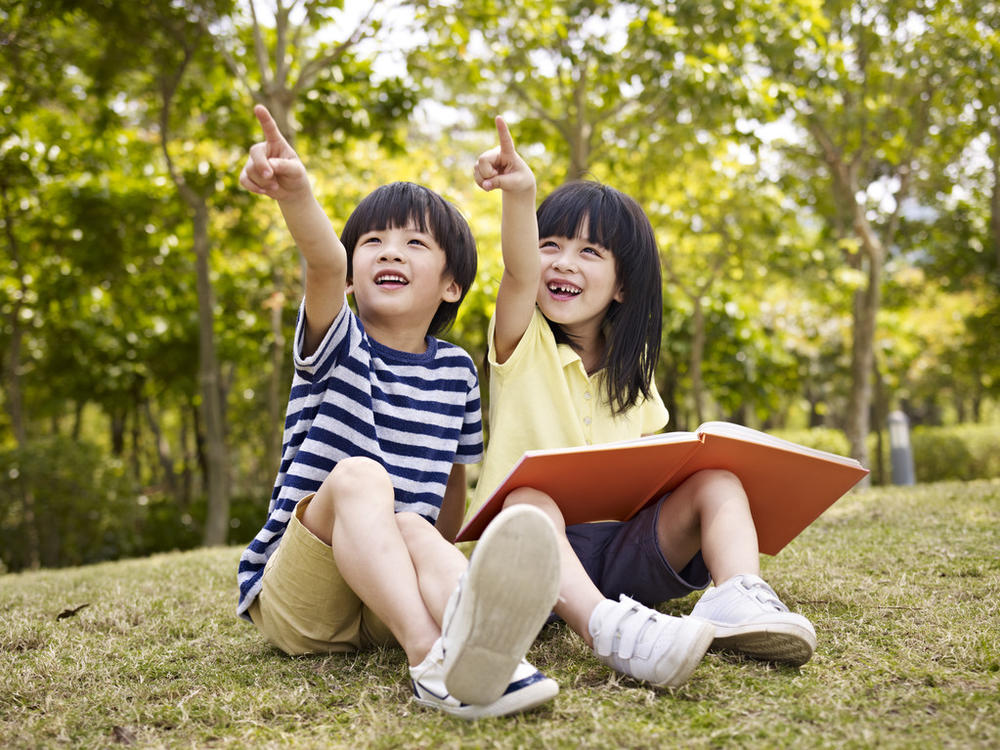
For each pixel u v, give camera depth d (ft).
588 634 4.38
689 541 5.28
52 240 26.63
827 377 40.37
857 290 28.04
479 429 5.78
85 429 59.82
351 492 4.38
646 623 4.12
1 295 29.35
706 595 4.61
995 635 4.70
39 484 24.44
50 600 7.59
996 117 27.96
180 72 21.43
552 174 27.12
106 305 32.12
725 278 30.40
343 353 4.99
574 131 23.73
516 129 26.48
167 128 22.90
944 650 4.48
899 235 37.11
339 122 23.12
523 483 4.84
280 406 33.45
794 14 21.45
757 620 4.26
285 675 4.69
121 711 4.14
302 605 4.85
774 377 38.93
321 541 4.63
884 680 4.06
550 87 25.49
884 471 36.22
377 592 4.21
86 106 24.26
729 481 5.02
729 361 36.55
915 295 41.91
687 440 4.83
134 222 25.91
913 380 57.57
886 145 27.30
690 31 21.03
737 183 26.76
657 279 6.11
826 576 6.66
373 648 5.22
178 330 33.17
